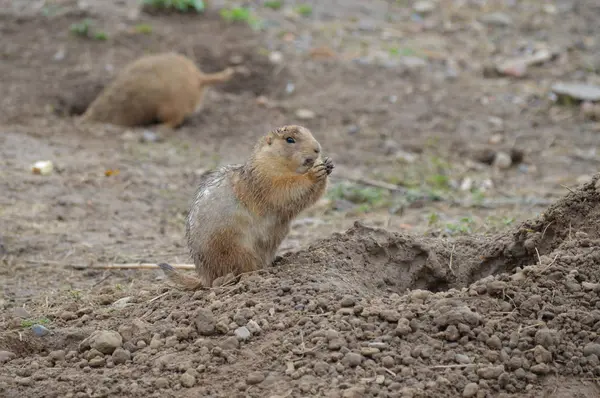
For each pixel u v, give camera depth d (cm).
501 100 2084
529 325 750
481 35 2473
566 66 2281
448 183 1650
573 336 744
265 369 736
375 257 929
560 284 787
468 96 2100
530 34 2489
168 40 2275
